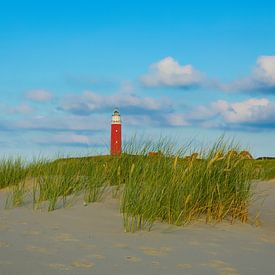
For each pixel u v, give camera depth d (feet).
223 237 20.52
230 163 26.18
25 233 19.16
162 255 16.33
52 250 16.28
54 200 25.85
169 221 22.85
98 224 21.86
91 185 29.45
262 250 18.15
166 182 24.43
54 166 33.04
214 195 25.17
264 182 42.73
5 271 13.48
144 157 29.45
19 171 37.35
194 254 16.78
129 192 24.31
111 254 16.08
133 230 20.53
